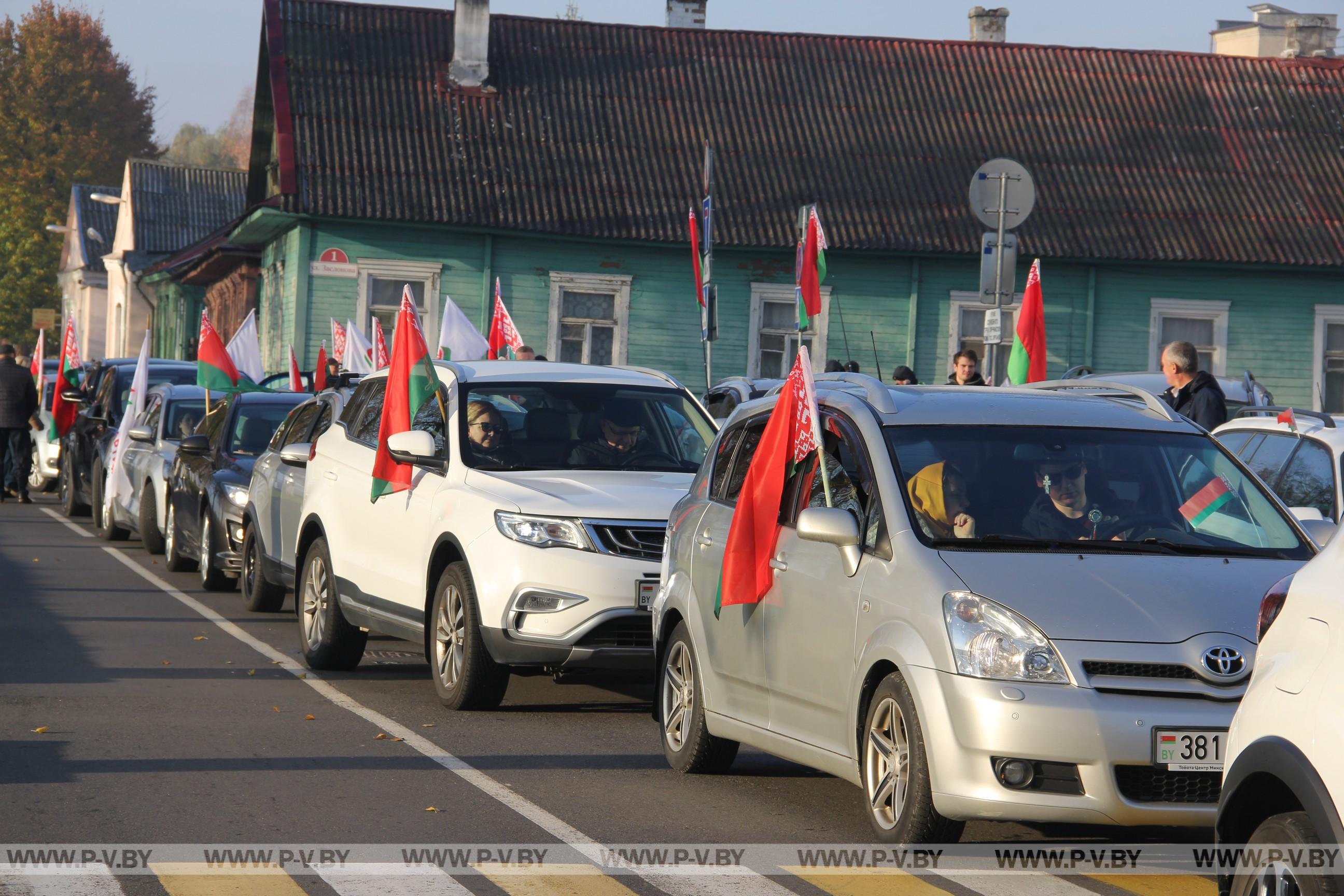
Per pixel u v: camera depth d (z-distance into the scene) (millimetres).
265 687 13422
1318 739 5434
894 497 8789
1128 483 9172
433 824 8875
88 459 29297
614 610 11828
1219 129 45000
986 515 8797
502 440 13383
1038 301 18297
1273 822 5711
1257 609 7996
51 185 110875
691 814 9297
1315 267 41844
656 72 43844
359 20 42969
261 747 10891
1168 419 9836
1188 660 7727
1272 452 14078
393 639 16922
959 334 42188
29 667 13977
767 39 45469
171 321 69500
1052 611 7883
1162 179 43281
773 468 9578
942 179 42375
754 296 41594
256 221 40719
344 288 40031
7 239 109500
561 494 12305
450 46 43188
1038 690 7668
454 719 12203
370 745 11070
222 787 9672
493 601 11977
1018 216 20734
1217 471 9391
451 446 13266
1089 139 44031
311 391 27953
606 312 41281
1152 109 45188
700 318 41531
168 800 9297
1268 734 5715
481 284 40562
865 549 8773
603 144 41656
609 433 13742
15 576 20844
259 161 48219
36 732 11156
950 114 44094
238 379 23422
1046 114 44594
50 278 109812
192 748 10766
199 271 53062
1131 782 7629
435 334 40375
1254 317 43031
